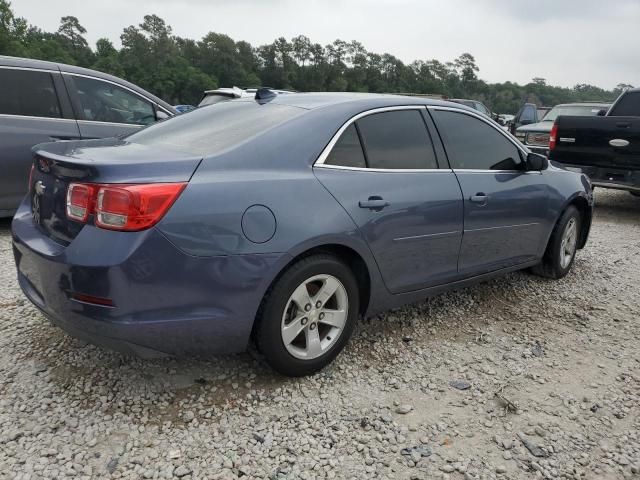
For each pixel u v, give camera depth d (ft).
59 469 7.55
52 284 8.41
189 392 9.48
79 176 8.27
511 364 11.20
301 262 9.39
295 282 9.30
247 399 9.39
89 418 8.65
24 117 18.63
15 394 9.16
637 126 24.90
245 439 8.39
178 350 8.60
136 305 7.98
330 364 10.69
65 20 364.17
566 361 11.48
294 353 9.68
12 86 18.45
